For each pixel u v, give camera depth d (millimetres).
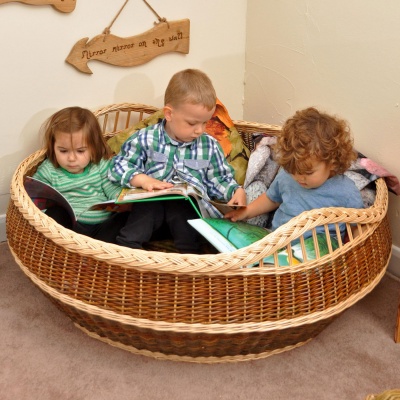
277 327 1096
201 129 1461
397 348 1282
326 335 1325
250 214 1467
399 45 1357
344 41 1510
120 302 1098
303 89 1703
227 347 1170
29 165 1458
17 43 1485
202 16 1763
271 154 1611
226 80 1911
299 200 1352
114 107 1654
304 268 1102
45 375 1198
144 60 1695
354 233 1315
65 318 1374
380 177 1416
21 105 1562
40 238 1203
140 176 1470
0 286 1488
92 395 1150
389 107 1434
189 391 1164
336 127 1246
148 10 1655
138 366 1229
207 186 1582
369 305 1431
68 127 1404
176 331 1087
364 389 1168
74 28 1552
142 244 1480
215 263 1039
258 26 1808
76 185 1503
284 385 1181
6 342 1289
